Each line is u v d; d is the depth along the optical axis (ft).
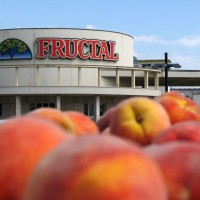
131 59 192.54
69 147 3.97
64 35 173.58
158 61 342.64
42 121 5.01
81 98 171.12
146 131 6.71
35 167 4.19
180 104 7.79
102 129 8.21
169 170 4.37
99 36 177.88
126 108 7.00
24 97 168.04
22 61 173.06
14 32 173.68
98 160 3.72
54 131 4.83
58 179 3.71
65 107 170.19
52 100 168.66
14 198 4.36
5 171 4.42
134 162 3.76
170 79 204.44
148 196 3.63
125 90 167.02
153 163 3.94
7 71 173.37
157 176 3.83
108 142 3.95
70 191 3.62
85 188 3.61
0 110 171.01
